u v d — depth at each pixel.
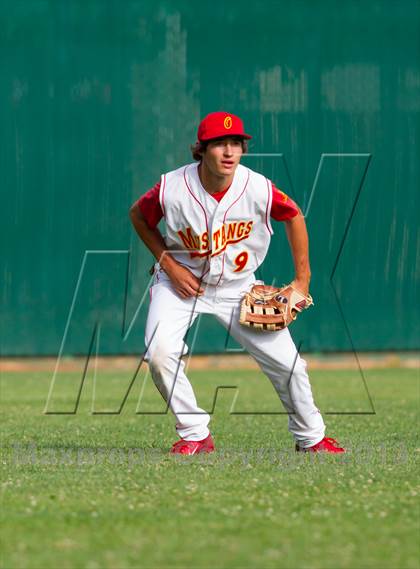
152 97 39.69
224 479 15.44
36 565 10.91
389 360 40.88
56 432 22.52
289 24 39.66
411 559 11.11
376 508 13.45
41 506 13.54
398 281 40.59
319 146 39.75
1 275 39.97
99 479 15.46
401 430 22.61
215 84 39.62
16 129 39.59
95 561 11.02
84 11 39.50
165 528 12.41
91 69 39.62
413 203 40.41
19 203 39.78
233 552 11.35
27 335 40.09
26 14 39.38
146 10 39.53
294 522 12.70
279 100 39.66
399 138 40.19
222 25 39.56
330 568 10.77
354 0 39.88
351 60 39.91
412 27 40.16
